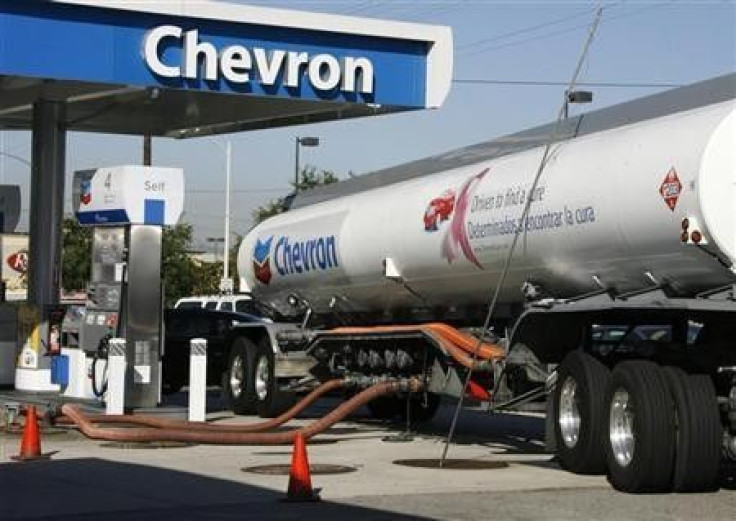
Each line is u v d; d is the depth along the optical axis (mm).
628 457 11180
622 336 12891
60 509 9891
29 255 20766
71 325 18938
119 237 17875
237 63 18234
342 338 17406
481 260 14469
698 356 11711
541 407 13422
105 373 17734
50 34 17078
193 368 17344
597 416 11766
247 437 14180
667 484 10953
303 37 18797
